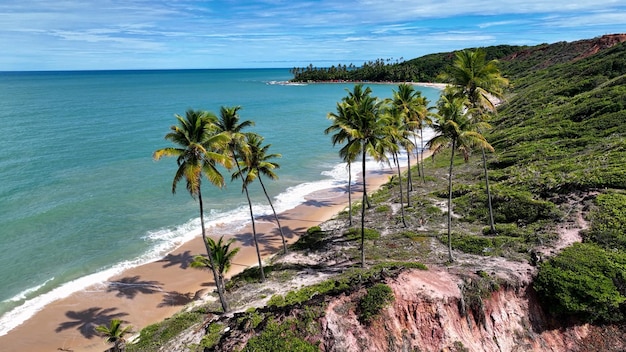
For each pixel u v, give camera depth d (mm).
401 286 24031
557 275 25234
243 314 25141
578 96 78438
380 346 21672
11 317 30484
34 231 43312
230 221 48844
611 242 28062
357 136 28469
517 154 57438
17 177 58719
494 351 23172
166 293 34000
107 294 33625
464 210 42750
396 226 41688
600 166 40938
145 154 74375
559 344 24125
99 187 56969
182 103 155500
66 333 28891
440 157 75375
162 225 47000
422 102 48812
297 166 73688
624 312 24172
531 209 37219
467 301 23969
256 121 117250
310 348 21125
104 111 127438
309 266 34781
